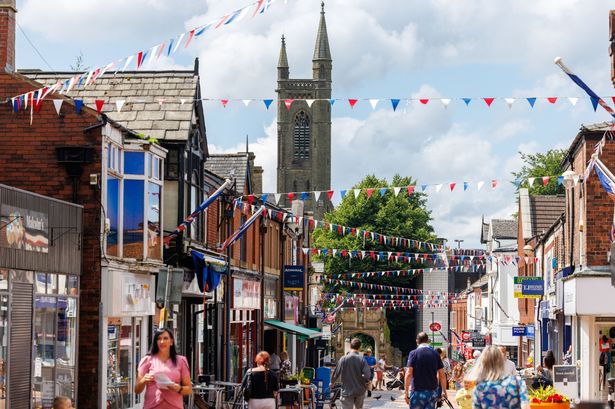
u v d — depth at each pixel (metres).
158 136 36.34
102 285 29.41
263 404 24.83
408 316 129.75
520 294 56.34
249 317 52.12
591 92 22.69
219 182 43.88
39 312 25.88
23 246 24.66
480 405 15.38
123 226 31.59
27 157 29.86
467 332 99.56
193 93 37.69
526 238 68.25
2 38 30.45
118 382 30.88
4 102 29.78
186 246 36.09
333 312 91.44
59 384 27.39
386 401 54.66
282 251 62.16
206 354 42.16
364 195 108.94
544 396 23.89
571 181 42.94
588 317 41.66
